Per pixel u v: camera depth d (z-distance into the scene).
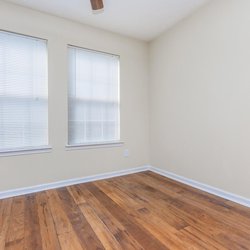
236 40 2.14
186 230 1.66
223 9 2.27
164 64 3.20
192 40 2.68
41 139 2.58
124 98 3.30
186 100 2.80
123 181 2.96
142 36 3.30
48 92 2.59
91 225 1.73
